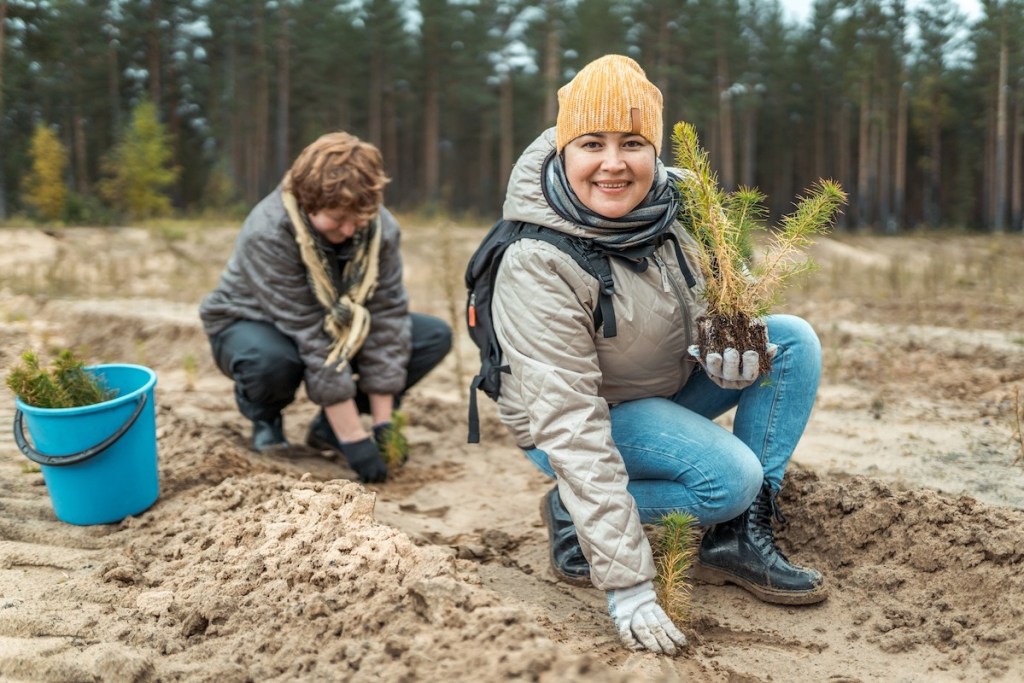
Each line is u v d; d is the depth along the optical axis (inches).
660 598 101.7
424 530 130.6
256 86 1779.0
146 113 1145.4
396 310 155.9
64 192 1037.8
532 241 94.4
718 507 100.7
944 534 110.6
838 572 114.4
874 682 91.0
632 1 1535.4
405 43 1716.3
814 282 408.8
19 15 1115.3
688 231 99.2
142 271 492.1
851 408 190.9
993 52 1441.9
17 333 253.3
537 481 154.9
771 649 98.3
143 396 121.1
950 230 1362.0
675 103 1579.7
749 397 110.4
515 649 76.4
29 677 83.0
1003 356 229.1
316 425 164.6
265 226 142.0
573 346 93.1
